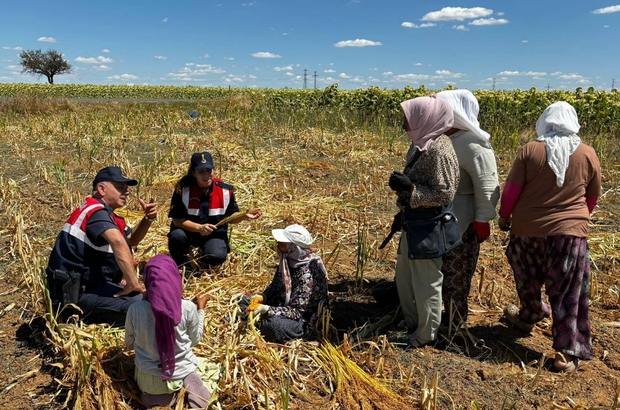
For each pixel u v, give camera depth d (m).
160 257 3.09
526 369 3.76
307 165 9.22
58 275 3.79
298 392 3.36
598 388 3.57
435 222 3.62
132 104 26.34
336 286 5.01
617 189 8.27
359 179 8.41
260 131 12.21
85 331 3.76
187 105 25.52
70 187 7.55
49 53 78.19
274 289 4.15
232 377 3.37
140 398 3.22
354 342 4.00
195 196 4.98
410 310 4.12
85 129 11.99
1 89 48.78
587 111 14.58
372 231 6.38
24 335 3.97
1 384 3.43
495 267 5.56
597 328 4.40
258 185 7.91
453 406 3.25
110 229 3.80
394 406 3.28
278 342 3.87
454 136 3.71
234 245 5.58
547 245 3.62
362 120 14.73
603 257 5.82
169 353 3.04
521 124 15.18
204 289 4.56
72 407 3.20
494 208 3.72
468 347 4.05
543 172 3.57
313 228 6.32
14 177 8.02
